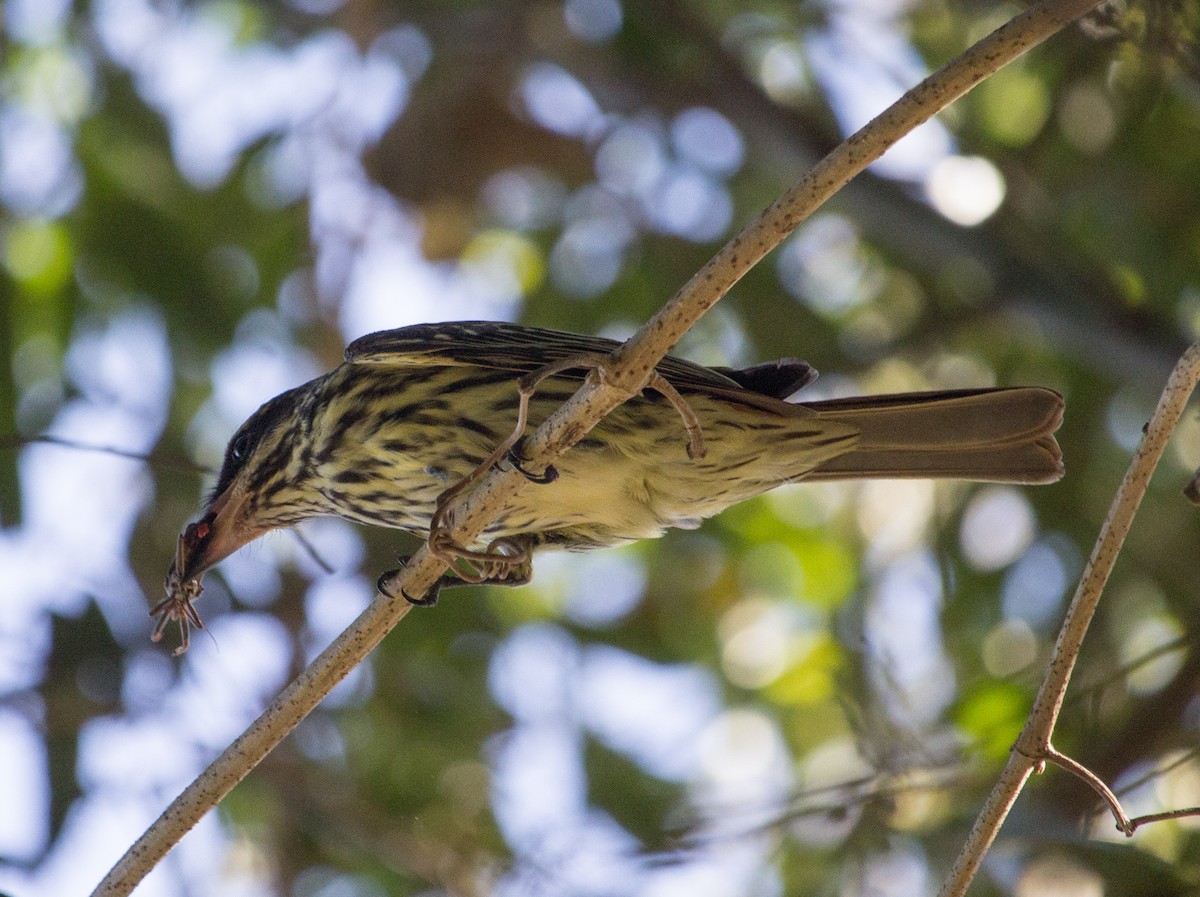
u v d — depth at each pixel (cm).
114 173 1238
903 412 764
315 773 1187
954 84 500
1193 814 544
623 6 1278
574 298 1341
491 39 1273
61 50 1253
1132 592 1179
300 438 823
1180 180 1154
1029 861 852
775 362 802
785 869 1077
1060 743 945
